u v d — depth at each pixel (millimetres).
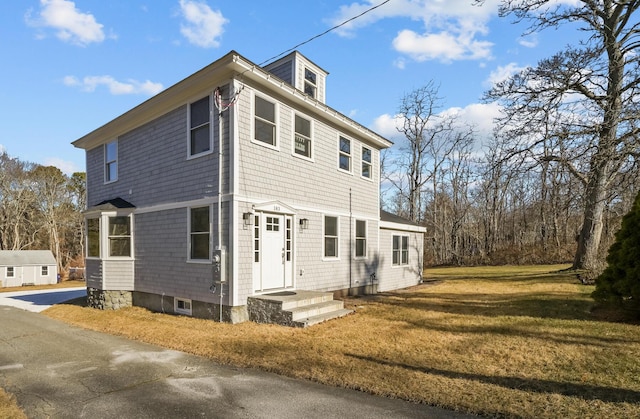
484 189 31141
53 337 7461
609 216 17234
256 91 8992
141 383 4625
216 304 8367
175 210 9633
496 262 29938
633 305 7598
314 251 10867
